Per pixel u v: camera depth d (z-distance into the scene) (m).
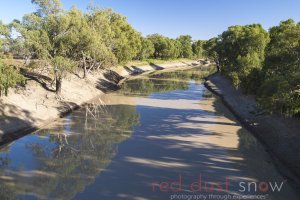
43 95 45.38
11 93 39.44
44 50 41.94
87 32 45.31
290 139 32.03
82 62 67.00
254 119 41.78
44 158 28.67
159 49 165.75
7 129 33.28
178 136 36.06
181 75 109.81
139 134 36.56
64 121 41.03
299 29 34.09
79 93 54.78
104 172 26.03
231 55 82.81
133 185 23.81
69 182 24.12
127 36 90.69
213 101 58.97
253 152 31.33
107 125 40.03
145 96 62.50
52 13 43.59
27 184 23.61
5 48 41.16
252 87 52.12
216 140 34.91
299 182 24.72
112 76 83.56
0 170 25.75
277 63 37.47
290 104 32.53
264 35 74.31
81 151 30.75
